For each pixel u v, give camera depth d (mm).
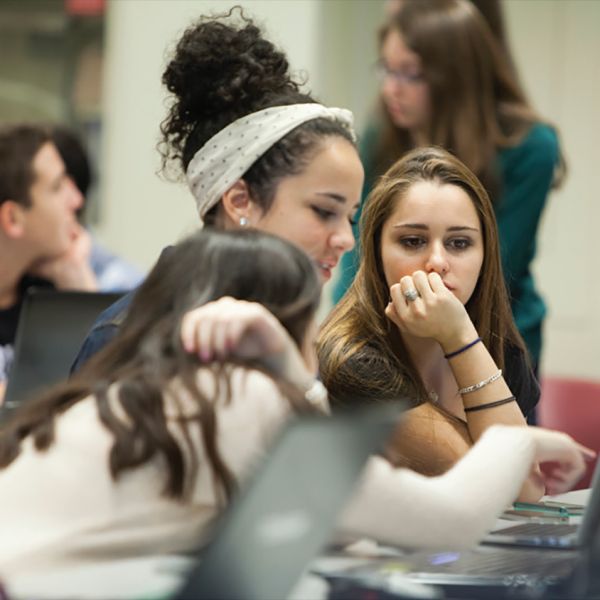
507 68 8602
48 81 14242
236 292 3912
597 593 3592
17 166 8336
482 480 4086
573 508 5438
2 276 8406
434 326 5691
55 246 8492
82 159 8680
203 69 5660
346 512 3768
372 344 5855
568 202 13359
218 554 2826
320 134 5531
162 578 3287
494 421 5652
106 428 3752
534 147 8477
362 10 13352
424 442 5555
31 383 6543
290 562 2801
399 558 3912
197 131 5719
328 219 5531
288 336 3902
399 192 5871
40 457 3801
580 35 13273
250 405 3695
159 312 3936
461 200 5855
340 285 8164
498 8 8781
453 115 8461
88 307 6629
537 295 8594
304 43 12891
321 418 2861
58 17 14164
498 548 4223
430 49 8445
